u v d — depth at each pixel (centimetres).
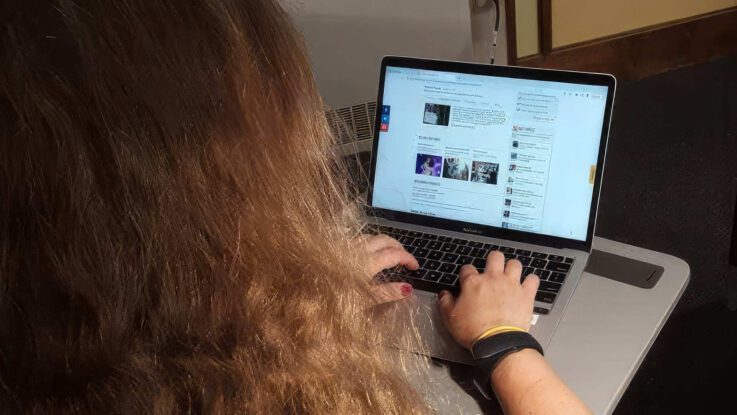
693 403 151
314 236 45
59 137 36
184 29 38
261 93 41
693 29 270
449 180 102
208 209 40
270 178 42
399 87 103
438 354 81
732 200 205
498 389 72
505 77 99
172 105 38
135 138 37
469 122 101
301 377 43
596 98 95
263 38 42
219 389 40
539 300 88
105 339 39
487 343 75
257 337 43
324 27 101
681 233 196
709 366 158
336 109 108
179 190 39
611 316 86
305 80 45
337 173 50
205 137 39
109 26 36
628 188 215
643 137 236
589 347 82
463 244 100
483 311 81
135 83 37
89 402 38
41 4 35
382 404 46
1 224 36
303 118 45
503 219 100
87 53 35
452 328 82
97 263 38
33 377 39
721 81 260
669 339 166
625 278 93
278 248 43
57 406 38
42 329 38
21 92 35
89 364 39
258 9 42
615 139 236
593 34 269
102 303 38
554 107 97
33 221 37
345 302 47
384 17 102
